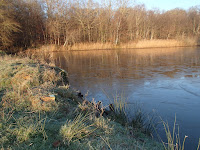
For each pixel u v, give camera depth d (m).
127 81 8.73
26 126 2.77
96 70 11.98
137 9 36.69
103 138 2.82
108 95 6.68
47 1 31.44
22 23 28.62
